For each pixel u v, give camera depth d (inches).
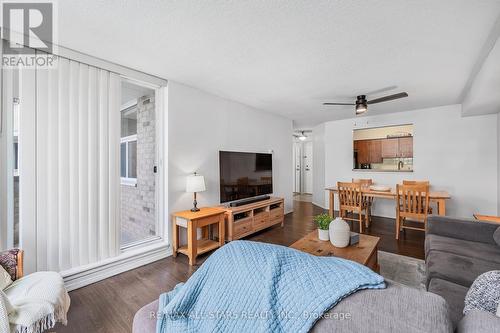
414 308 23.4
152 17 68.1
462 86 126.6
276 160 198.4
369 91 134.6
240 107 162.2
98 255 94.7
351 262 34.1
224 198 136.9
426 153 178.5
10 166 78.0
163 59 95.0
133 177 146.9
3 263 59.5
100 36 78.0
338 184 167.8
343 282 28.5
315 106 170.4
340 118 214.2
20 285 57.2
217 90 134.3
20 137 77.6
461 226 89.5
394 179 192.4
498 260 68.3
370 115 201.6
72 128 87.7
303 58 93.7
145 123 132.5
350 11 64.9
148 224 130.6
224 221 125.8
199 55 91.7
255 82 121.3
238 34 76.9
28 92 78.8
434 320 22.0
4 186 76.3
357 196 161.0
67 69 86.5
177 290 44.8
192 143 129.3
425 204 137.1
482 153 159.5
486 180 158.4
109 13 66.1
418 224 173.5
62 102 85.3
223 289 35.9
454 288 54.4
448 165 170.6
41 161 81.1
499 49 77.9
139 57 93.2
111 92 98.3
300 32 75.5
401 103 163.6
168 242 116.7
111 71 98.1
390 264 103.7
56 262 84.2
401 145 191.5
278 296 29.5
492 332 22.2
